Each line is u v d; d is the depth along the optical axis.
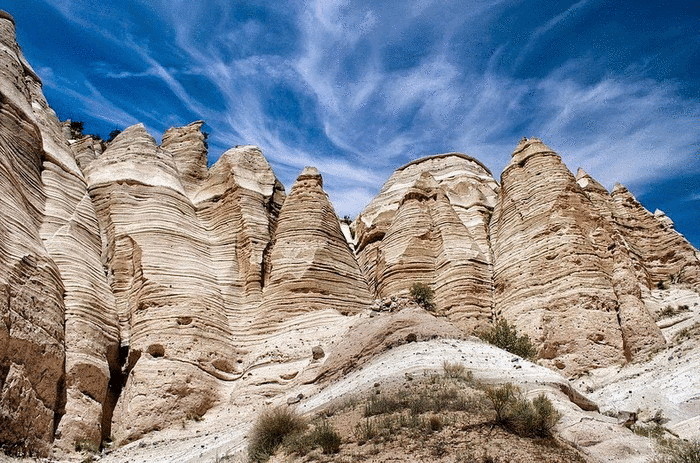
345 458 14.30
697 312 35.91
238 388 30.33
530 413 15.20
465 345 25.34
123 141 41.53
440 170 56.28
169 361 30.09
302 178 41.97
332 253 38.91
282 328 34.69
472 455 13.49
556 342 33.41
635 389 26.92
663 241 48.22
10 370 23.47
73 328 28.61
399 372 22.14
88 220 35.44
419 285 36.16
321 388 26.56
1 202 27.23
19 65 38.06
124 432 27.69
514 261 38.41
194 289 34.09
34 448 23.61
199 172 45.44
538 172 41.12
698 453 16.45
